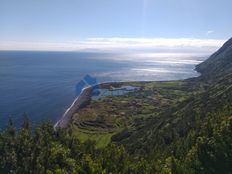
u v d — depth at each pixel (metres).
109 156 99.94
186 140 104.31
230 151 87.19
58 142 113.25
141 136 145.88
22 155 102.88
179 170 85.12
